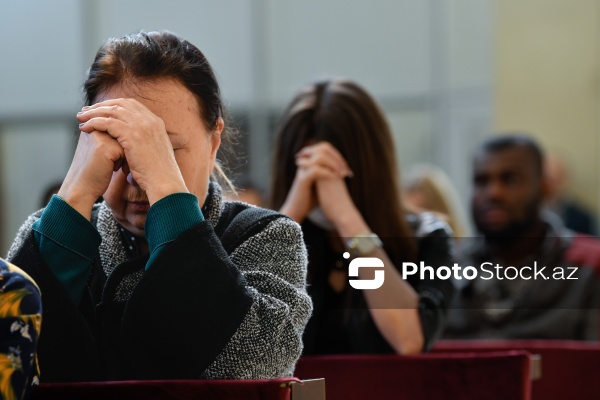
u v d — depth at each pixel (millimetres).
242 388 3055
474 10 16656
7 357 2824
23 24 18672
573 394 5547
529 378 4699
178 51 3531
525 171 7609
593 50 14766
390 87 17141
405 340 5223
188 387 3088
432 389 4723
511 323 7312
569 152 14852
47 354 3293
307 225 5508
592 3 14773
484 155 7703
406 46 17078
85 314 3496
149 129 3373
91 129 3408
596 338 7254
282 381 3037
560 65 14922
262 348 3270
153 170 3344
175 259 3225
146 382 3109
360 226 5352
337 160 5453
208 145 3562
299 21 17641
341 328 5395
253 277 3471
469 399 4680
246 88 17891
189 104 3484
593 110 14766
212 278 3236
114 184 3465
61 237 3367
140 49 3510
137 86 3465
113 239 3627
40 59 18578
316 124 5570
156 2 18156
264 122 17766
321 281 5410
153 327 3211
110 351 3467
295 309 3455
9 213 18734
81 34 18406
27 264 3322
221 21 17969
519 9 15117
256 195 8617
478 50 16625
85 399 3125
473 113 16656
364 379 4777
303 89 5730
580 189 14766
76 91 3959
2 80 18734
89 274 3527
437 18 16891
